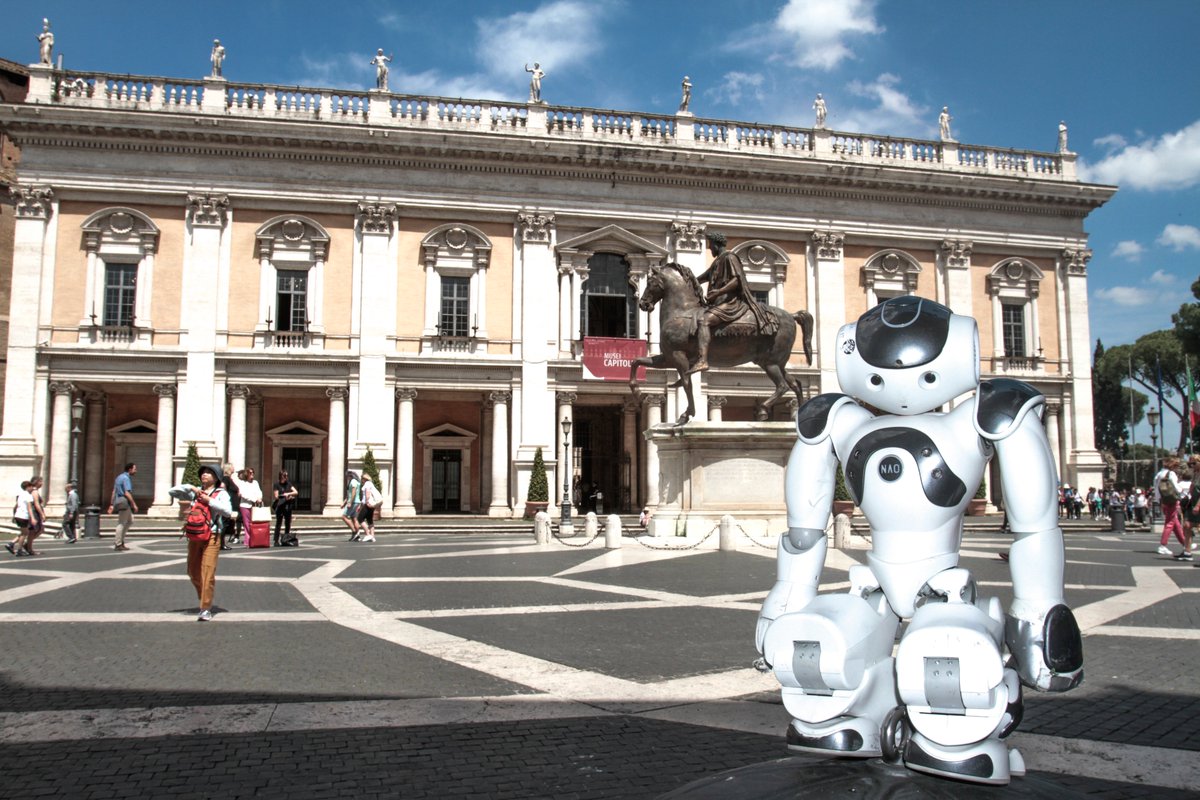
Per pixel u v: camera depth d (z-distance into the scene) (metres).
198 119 38.12
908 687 3.38
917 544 4.02
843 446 4.28
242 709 6.55
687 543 19.38
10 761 5.38
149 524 34.78
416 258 40.72
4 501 36.34
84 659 8.40
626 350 41.28
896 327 4.12
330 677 7.62
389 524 35.97
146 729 6.05
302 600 12.55
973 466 3.97
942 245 45.78
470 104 41.38
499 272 41.44
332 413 39.25
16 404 36.97
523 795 4.82
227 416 38.94
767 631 3.84
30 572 16.83
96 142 38.16
